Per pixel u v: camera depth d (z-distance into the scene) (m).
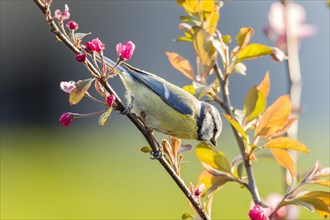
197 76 5.36
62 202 16.41
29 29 28.08
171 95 5.98
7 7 27.72
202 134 6.19
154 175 18.69
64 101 27.91
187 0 5.30
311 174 4.93
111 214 15.22
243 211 13.95
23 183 18.33
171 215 15.02
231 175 5.11
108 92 4.44
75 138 24.36
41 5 4.21
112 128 24.31
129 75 6.01
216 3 5.47
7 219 15.51
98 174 19.00
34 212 15.86
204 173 5.20
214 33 5.43
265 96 5.33
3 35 27.75
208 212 4.98
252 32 5.16
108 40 28.48
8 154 21.98
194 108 6.05
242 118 5.25
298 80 5.75
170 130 6.11
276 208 4.80
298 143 4.88
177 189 17.12
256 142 5.10
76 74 28.62
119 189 17.19
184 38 5.40
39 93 28.25
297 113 5.70
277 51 5.23
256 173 16.20
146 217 15.07
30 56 27.95
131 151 21.66
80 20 28.05
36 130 26.59
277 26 6.06
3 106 27.58
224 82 5.26
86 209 15.74
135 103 5.95
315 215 10.60
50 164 20.58
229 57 5.50
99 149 22.23
